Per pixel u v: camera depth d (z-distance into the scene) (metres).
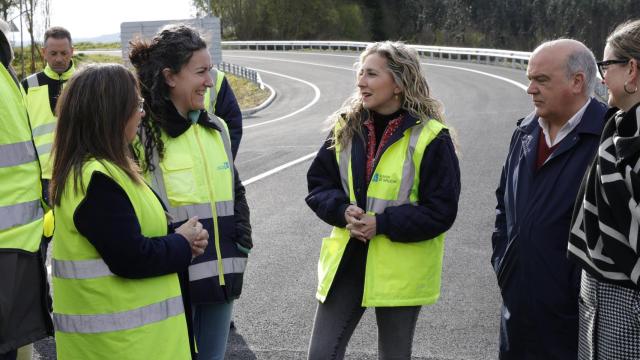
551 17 72.75
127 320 2.86
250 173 11.11
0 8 38.25
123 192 2.79
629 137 2.61
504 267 3.58
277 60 44.19
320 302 3.68
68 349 2.91
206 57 3.47
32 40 38.00
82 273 2.82
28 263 3.58
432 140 3.48
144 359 2.89
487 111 18.27
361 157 3.62
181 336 3.02
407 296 3.52
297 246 7.08
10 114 3.53
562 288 3.36
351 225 3.47
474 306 5.39
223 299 3.55
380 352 3.66
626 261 2.64
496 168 10.60
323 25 71.50
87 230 2.74
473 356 4.56
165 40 3.42
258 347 4.76
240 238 3.65
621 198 2.61
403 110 3.59
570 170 3.34
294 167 11.49
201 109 3.57
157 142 3.45
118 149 2.84
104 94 2.79
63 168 2.81
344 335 3.66
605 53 2.92
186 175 3.49
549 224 3.36
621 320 2.72
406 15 81.12
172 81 3.44
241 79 33.81
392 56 3.48
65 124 2.83
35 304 3.62
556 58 3.32
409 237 3.47
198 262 3.48
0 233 3.47
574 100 3.34
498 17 76.38
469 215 8.03
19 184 3.56
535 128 3.55
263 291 5.83
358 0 79.12
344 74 34.69
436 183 3.48
